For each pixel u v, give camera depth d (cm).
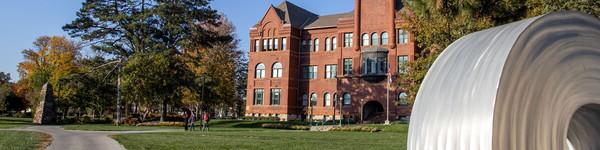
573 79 504
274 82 6581
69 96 5022
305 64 6612
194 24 4928
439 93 555
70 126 3625
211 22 5184
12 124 4047
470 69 520
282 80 6519
